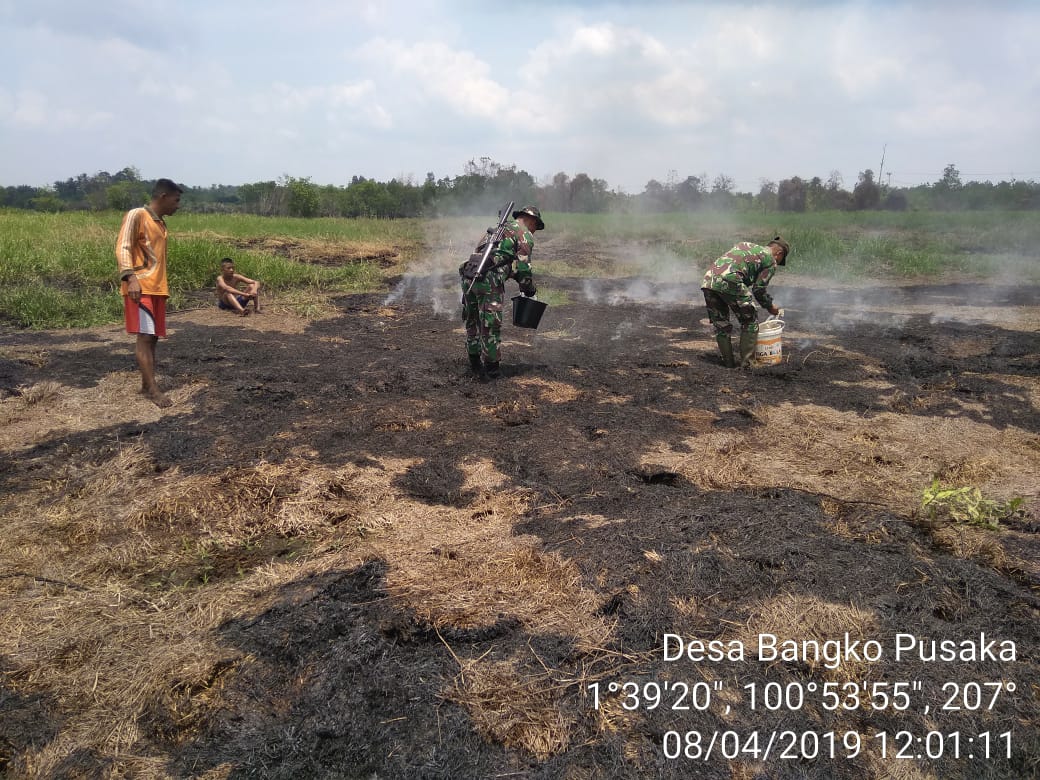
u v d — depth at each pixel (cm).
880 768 203
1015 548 310
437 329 801
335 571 290
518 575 287
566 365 634
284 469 390
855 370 625
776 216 2733
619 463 407
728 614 263
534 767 201
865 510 342
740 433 458
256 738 209
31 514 337
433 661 239
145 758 202
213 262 1066
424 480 383
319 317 857
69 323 768
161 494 354
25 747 204
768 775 200
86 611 264
